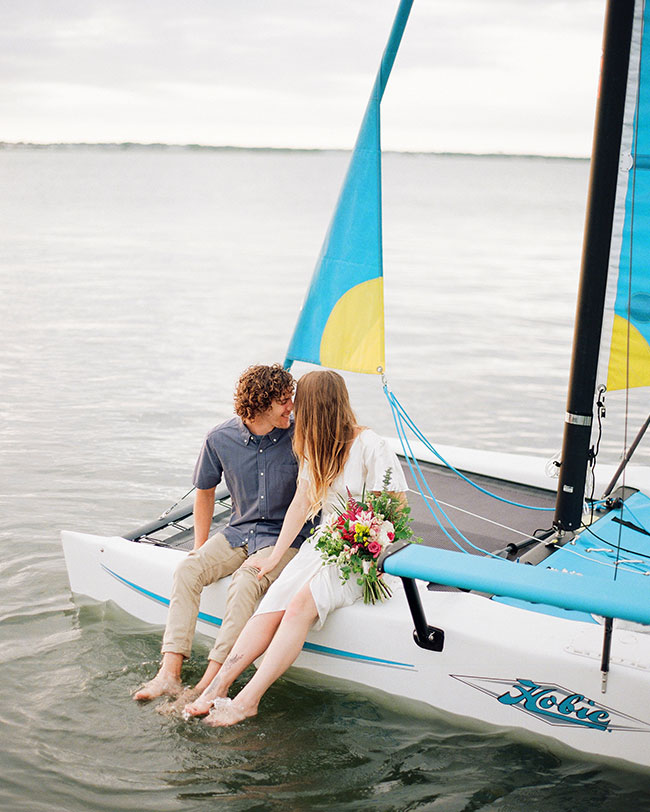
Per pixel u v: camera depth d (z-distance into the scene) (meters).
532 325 10.40
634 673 2.63
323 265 3.59
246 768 2.76
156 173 88.56
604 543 3.39
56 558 4.31
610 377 3.23
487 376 8.05
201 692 3.06
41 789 2.67
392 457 3.11
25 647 3.47
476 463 4.36
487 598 3.10
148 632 3.55
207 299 12.03
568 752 2.79
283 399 3.16
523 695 2.80
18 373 7.86
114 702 3.10
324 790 2.67
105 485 5.31
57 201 37.84
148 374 7.91
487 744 2.85
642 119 2.98
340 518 3.01
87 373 7.91
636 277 3.12
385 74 3.38
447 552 2.80
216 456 3.29
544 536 3.58
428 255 17.75
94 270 14.64
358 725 2.95
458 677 2.89
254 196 45.50
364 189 3.46
